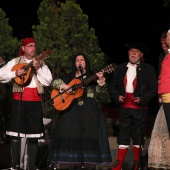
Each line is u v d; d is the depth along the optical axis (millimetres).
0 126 8531
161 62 7586
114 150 8500
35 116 7398
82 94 7426
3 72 7383
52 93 7535
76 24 9094
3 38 9062
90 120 7375
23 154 7859
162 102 7090
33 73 7441
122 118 7734
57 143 7344
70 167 8070
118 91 7777
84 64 7570
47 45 9016
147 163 7906
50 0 9359
